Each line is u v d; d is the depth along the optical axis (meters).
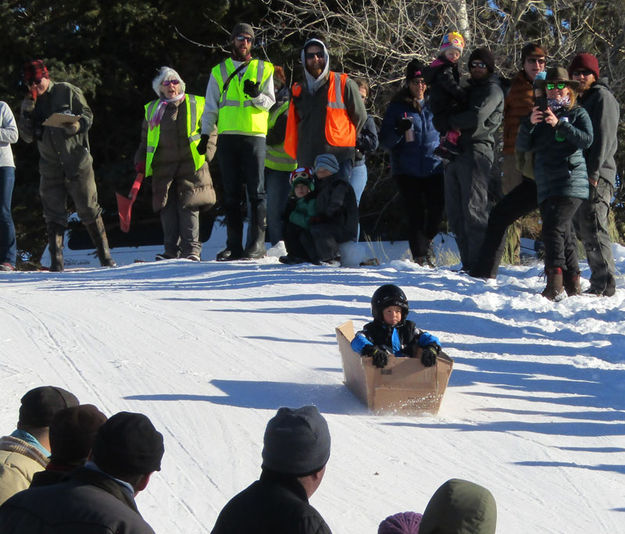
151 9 41.47
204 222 42.34
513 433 11.44
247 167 26.39
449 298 18.70
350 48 35.75
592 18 36.12
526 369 14.03
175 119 27.94
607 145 18.88
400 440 11.16
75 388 12.90
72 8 42.03
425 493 9.65
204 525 8.84
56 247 28.47
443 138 21.83
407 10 35.56
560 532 8.80
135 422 5.57
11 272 27.47
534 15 37.62
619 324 16.67
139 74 44.41
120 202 28.86
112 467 5.50
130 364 14.04
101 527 5.23
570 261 19.55
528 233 36.09
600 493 9.70
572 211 18.66
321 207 23.91
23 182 45.19
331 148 23.78
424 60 34.31
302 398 12.68
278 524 5.56
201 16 42.06
